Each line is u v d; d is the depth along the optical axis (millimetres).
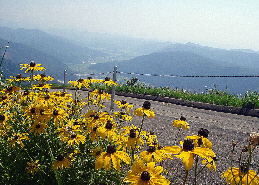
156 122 7953
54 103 4219
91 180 3094
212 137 6789
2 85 4531
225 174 2262
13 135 3719
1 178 3264
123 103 5133
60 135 3447
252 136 1858
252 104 10930
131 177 1957
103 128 3211
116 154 2391
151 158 2697
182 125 3408
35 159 3449
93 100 5129
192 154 1948
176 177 4184
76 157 3578
